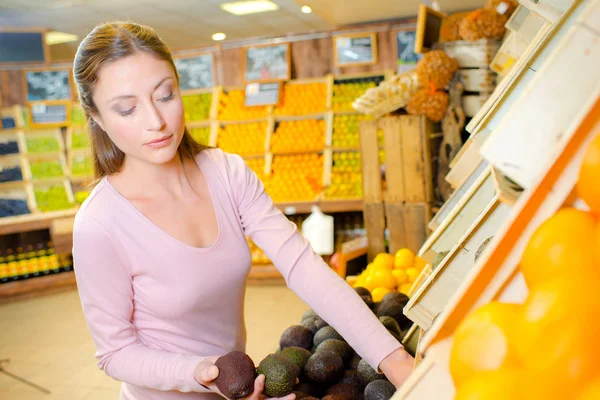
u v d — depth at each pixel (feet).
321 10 16.67
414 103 12.60
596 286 1.60
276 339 13.08
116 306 4.20
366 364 4.93
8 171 20.12
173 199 4.35
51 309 17.17
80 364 12.69
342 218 18.74
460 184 5.66
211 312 4.47
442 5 16.89
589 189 1.68
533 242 1.81
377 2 15.72
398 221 13.20
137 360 4.03
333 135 18.48
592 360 1.52
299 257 4.28
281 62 18.74
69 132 21.11
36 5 18.76
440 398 2.08
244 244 4.60
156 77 3.81
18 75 20.53
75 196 20.77
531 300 1.68
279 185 18.42
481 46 12.07
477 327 1.79
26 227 18.62
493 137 2.03
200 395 4.40
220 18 23.72
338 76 18.44
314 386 4.99
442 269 3.36
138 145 3.92
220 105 19.76
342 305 3.96
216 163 4.64
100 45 3.76
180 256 4.23
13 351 13.76
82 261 4.16
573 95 1.90
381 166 13.39
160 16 22.34
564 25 2.97
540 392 1.57
